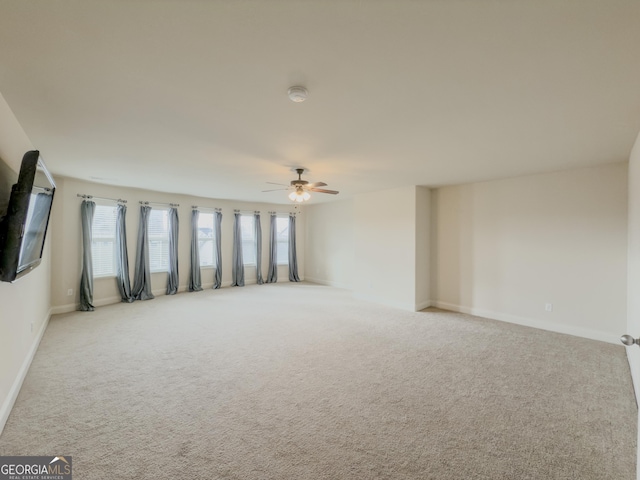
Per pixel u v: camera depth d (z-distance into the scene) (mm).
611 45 1409
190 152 3240
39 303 3695
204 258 7277
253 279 8133
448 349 3498
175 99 2016
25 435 1952
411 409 2299
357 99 1999
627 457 1811
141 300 5898
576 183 4000
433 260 5562
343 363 3107
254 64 1606
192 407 2305
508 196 4621
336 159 3490
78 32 1345
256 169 4027
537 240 4340
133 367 2979
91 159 3564
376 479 1635
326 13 1226
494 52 1479
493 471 1702
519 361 3170
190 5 1182
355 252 6316
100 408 2275
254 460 1769
